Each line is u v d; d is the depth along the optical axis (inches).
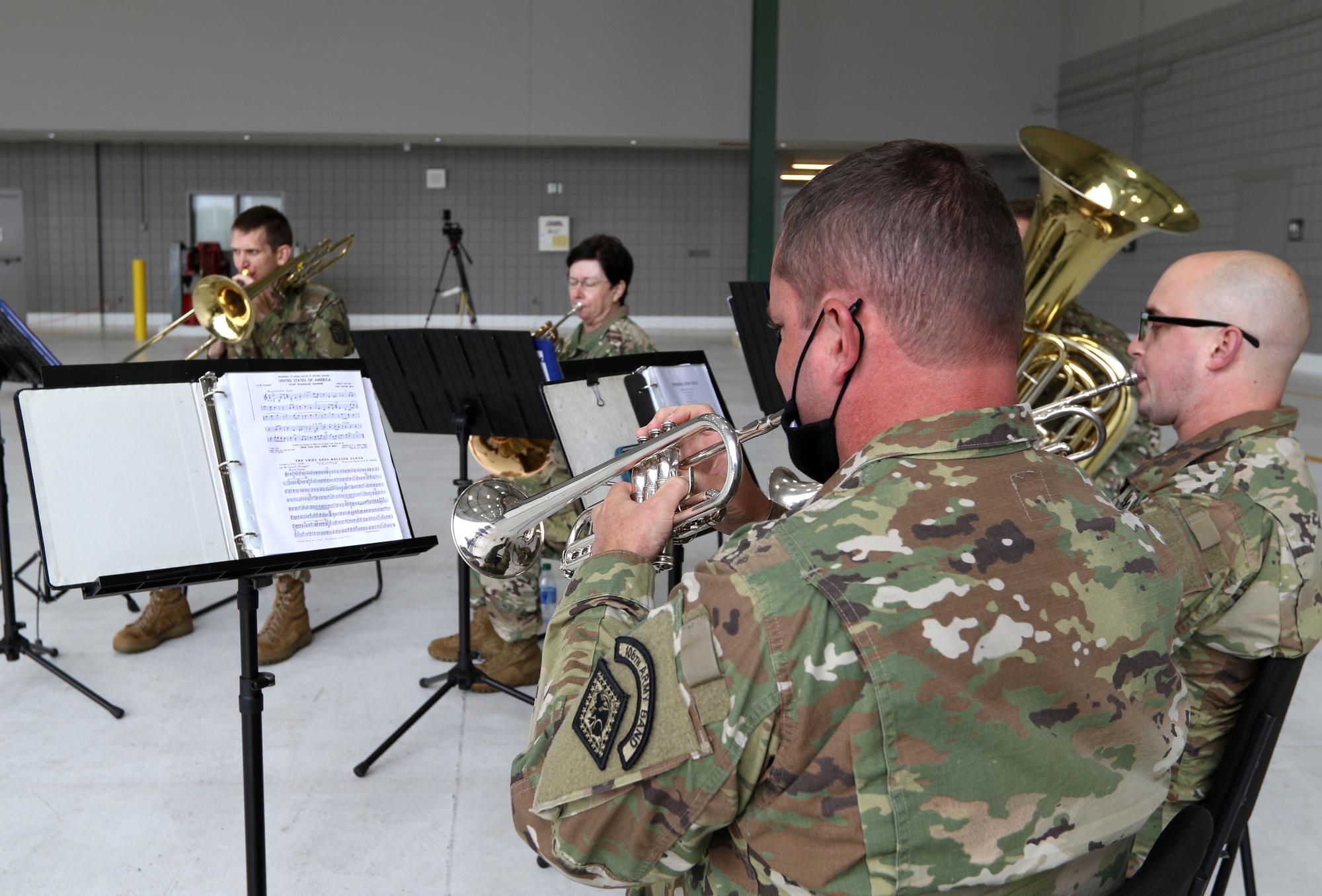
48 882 72.7
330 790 86.5
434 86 503.2
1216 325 50.8
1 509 107.7
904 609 24.1
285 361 62.2
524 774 28.4
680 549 79.0
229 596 134.5
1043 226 97.4
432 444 241.1
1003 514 26.1
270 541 57.3
